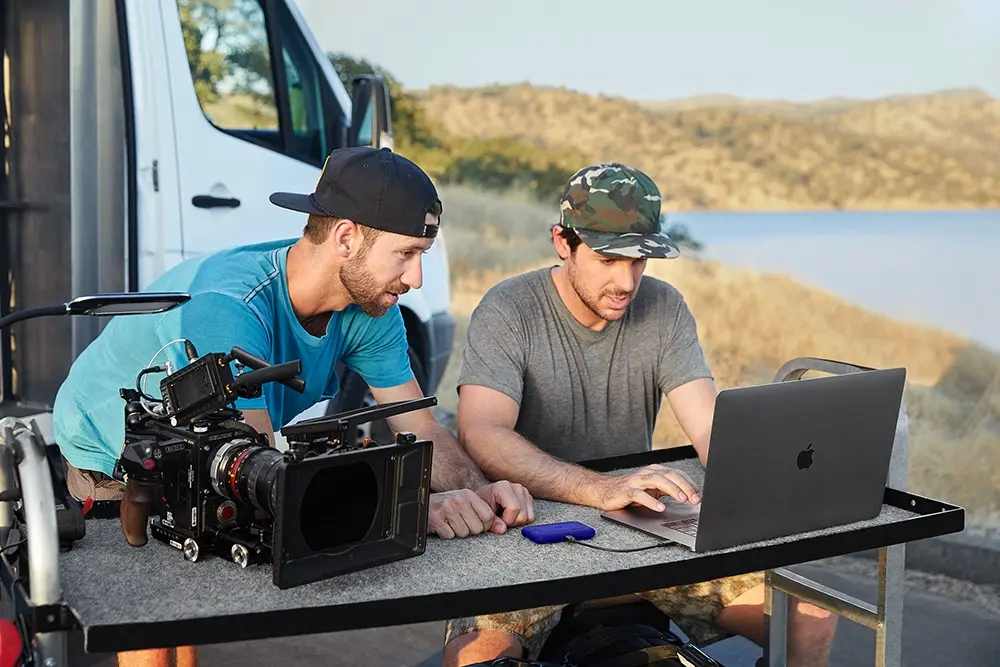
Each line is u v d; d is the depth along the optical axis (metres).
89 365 2.15
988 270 19.03
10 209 3.34
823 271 18.73
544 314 2.40
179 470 1.57
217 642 1.35
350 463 1.44
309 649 3.26
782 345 12.88
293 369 1.52
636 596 2.22
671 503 1.96
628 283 2.25
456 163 27.77
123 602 1.40
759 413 1.65
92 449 2.13
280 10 3.92
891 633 1.97
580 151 29.28
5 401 3.39
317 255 1.99
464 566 1.58
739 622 2.30
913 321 14.94
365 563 1.47
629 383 2.43
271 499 1.43
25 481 1.37
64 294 3.30
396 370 2.33
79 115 3.18
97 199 3.22
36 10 3.29
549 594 1.52
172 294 1.65
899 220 27.25
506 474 2.08
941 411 7.68
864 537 1.81
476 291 16.48
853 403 1.78
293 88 3.97
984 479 5.71
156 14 3.37
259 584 1.47
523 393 2.41
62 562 1.55
